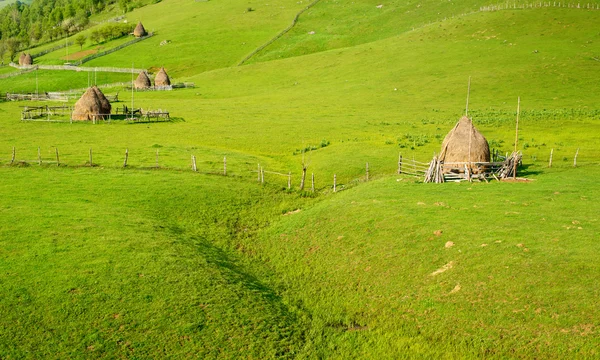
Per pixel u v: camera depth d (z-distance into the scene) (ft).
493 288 64.59
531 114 213.05
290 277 80.79
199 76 371.97
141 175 129.08
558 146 160.97
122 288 69.77
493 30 358.43
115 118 223.30
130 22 606.96
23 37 621.31
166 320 63.98
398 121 214.69
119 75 403.75
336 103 261.65
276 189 125.29
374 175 135.33
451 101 252.21
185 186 121.08
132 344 59.62
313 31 474.49
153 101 282.36
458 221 84.23
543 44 321.32
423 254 75.87
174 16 597.52
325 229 93.09
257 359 59.26
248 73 365.81
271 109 250.57
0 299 65.57
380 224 88.22
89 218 94.84
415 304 65.87
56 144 168.04
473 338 58.13
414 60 332.60
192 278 73.97
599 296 59.21
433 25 400.26
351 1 552.41
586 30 334.44
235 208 111.55
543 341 55.16
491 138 176.96
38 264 74.64
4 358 56.24
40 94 311.68
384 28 451.94
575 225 78.07
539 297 61.21
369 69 331.98
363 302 69.41
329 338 63.82
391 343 60.64
